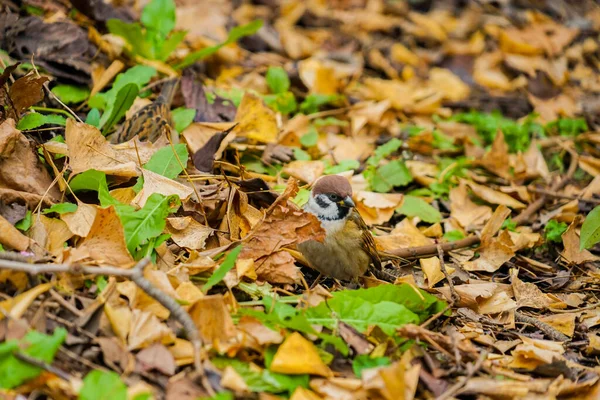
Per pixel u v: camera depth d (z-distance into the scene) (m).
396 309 3.94
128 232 4.03
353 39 9.46
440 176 6.47
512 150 7.35
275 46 8.77
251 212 4.75
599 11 11.02
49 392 3.19
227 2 9.72
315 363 3.54
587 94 8.96
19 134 4.28
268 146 6.05
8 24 5.89
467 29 10.00
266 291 4.12
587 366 4.18
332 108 7.55
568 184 6.65
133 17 7.24
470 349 3.87
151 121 5.30
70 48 6.05
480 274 5.27
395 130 7.35
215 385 3.33
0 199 4.04
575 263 5.43
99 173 4.29
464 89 8.70
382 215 5.75
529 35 9.59
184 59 6.64
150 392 3.09
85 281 3.75
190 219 4.46
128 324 3.52
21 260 3.66
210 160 5.27
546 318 4.61
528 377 3.85
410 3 10.49
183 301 3.71
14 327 3.32
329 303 3.94
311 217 4.30
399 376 3.45
